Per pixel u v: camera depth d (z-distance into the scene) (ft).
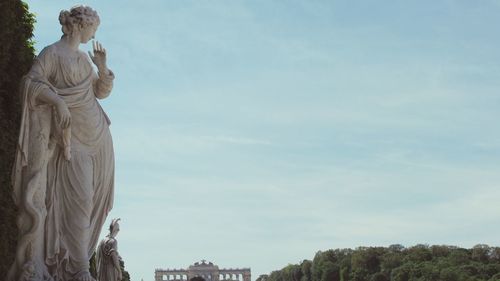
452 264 526.16
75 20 46.85
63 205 45.96
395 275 540.11
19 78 79.82
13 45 80.12
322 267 623.77
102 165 48.16
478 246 538.06
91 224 47.83
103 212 48.70
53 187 45.68
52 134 45.34
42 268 44.34
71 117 45.60
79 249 45.93
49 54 46.03
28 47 83.97
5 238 74.64
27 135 44.39
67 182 46.06
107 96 49.03
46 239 44.98
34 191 43.83
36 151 44.32
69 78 46.32
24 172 44.39
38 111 44.83
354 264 589.73
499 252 528.63
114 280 74.18
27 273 43.16
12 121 76.23
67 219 45.96
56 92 44.86
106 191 48.65
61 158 45.93
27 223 43.86
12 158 75.82
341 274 597.93
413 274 528.22
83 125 46.52
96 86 48.67
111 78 48.52
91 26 47.32
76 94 46.11
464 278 498.69
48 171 45.73
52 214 45.37
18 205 44.32
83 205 46.24
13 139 75.51
